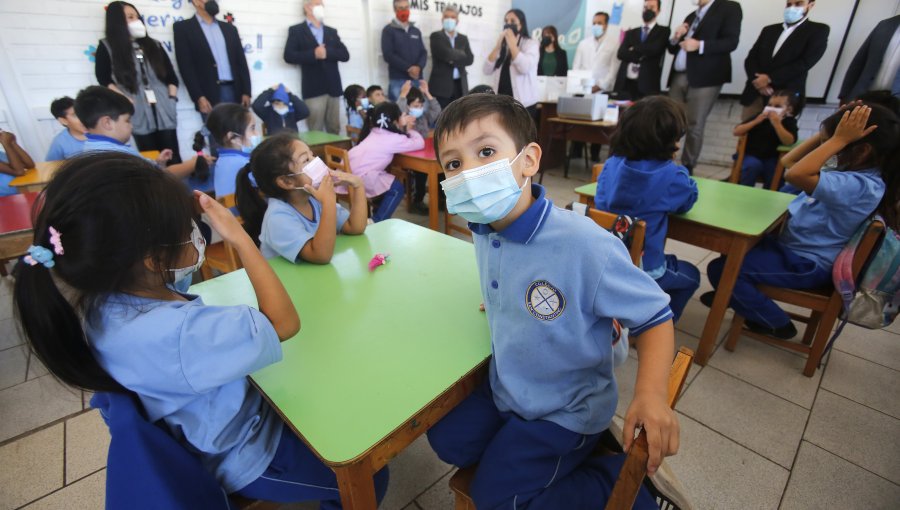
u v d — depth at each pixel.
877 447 1.42
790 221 1.68
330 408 0.72
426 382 0.77
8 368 1.83
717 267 1.78
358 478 0.69
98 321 0.62
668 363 0.69
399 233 1.47
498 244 0.77
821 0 4.19
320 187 1.26
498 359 0.82
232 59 3.92
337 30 4.70
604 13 5.00
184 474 0.66
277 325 0.80
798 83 3.77
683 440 1.46
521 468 0.79
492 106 0.70
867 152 1.42
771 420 1.53
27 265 0.58
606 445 0.95
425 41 5.30
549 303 0.74
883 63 3.57
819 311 1.64
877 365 1.80
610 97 4.94
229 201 1.90
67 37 3.34
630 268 0.71
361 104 3.97
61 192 0.56
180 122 4.02
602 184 1.74
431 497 1.28
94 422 1.57
